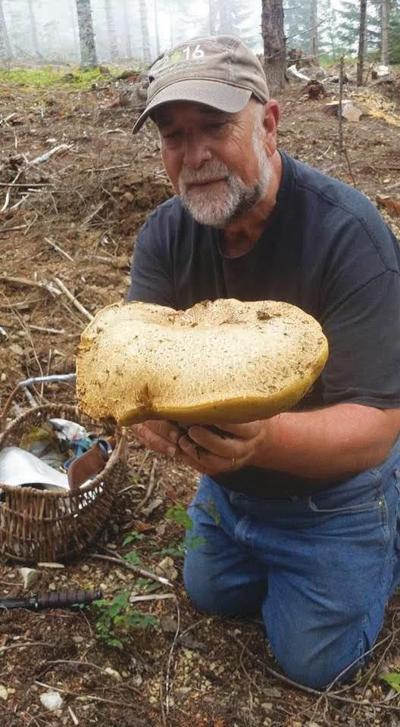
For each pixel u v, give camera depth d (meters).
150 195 5.69
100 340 1.57
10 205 6.04
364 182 7.18
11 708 2.20
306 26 41.34
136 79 11.70
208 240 2.27
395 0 17.98
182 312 1.70
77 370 1.57
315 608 2.41
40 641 2.41
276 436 1.85
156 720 2.24
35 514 2.65
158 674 2.40
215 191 2.07
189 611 2.68
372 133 8.77
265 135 2.08
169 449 1.87
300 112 9.63
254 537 2.47
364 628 2.46
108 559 2.81
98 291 4.77
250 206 2.08
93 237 5.45
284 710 2.35
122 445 2.94
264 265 2.18
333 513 2.38
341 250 2.05
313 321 1.57
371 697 2.43
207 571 2.63
